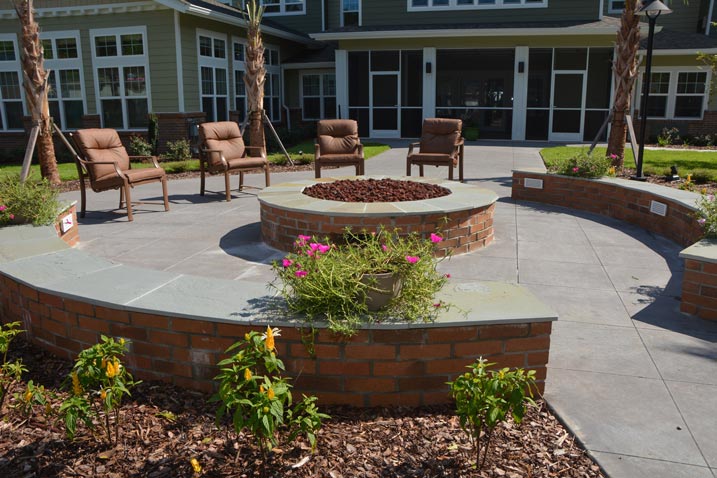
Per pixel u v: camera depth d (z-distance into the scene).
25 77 9.68
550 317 2.75
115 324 2.99
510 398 2.27
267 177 8.99
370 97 18.50
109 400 2.38
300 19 22.77
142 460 2.40
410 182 7.10
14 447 2.51
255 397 2.24
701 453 2.45
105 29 15.66
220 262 5.32
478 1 18.17
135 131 15.91
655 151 14.12
